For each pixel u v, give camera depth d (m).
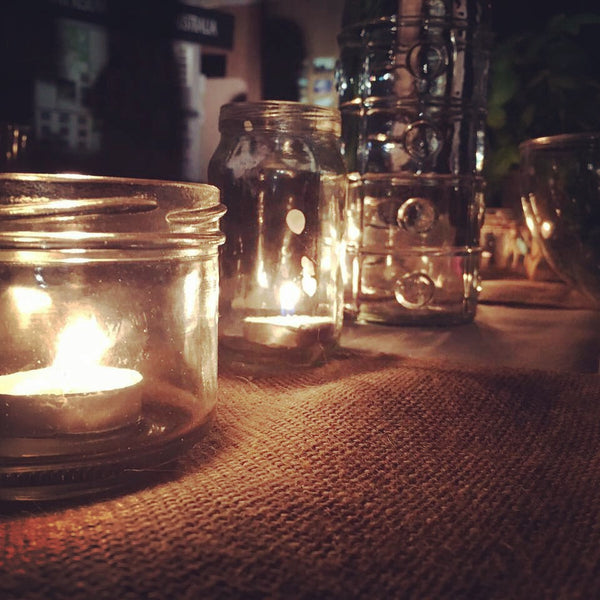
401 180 0.41
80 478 0.17
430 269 0.42
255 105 0.31
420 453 0.21
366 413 0.24
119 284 0.19
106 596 0.14
